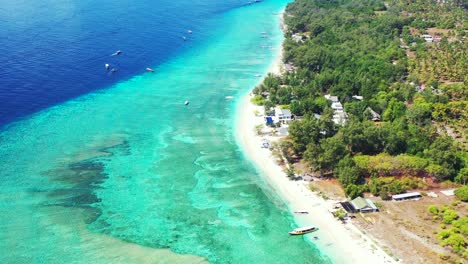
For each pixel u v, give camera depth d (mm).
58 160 136250
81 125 160000
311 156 129625
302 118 158500
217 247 102188
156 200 118438
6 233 103938
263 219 112250
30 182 124438
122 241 103000
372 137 137625
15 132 152250
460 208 114812
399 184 121562
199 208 115812
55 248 100000
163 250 100625
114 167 133625
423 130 147250
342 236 105375
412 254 98625
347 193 119500
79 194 119812
